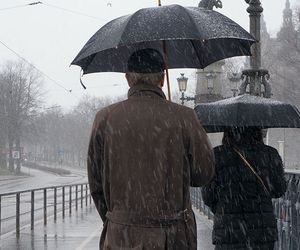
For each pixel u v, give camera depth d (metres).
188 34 4.74
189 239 3.99
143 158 3.95
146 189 3.91
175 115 4.03
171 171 3.95
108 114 4.10
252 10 9.82
